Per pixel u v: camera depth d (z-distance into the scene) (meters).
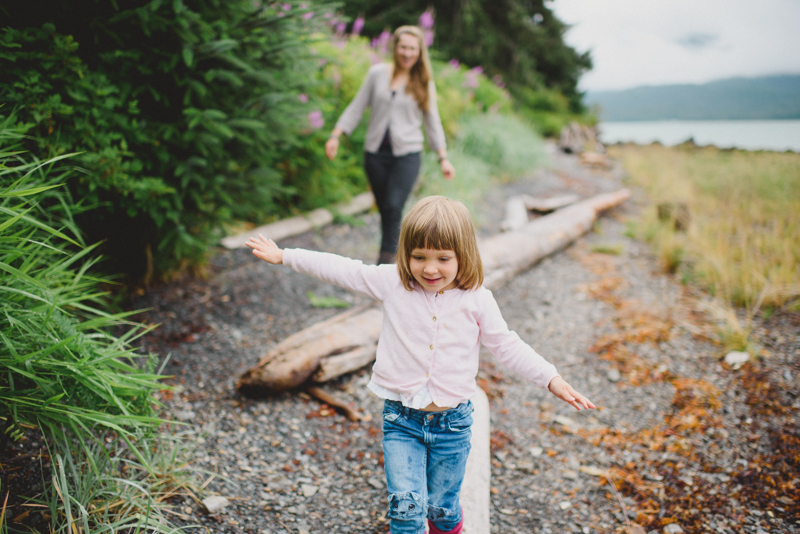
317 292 4.00
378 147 3.62
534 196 7.79
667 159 11.45
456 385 1.57
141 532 1.66
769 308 3.62
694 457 2.37
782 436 2.41
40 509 1.67
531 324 3.77
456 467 1.62
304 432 2.47
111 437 2.07
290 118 3.50
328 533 1.88
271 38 3.19
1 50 2.21
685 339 3.34
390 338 1.61
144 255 3.43
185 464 1.98
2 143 2.12
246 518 1.88
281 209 5.24
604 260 5.03
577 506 2.14
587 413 2.77
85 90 2.48
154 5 2.45
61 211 2.50
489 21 19.28
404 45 3.38
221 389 2.69
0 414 1.69
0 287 1.59
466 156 8.23
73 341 1.69
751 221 5.74
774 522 1.99
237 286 3.86
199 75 2.99
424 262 1.50
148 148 2.98
